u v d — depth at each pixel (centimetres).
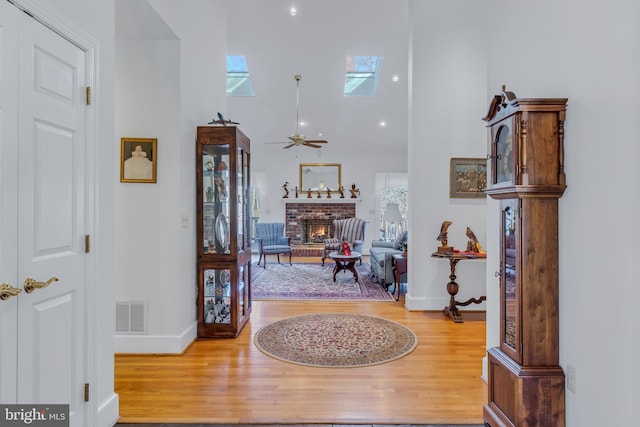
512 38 218
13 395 142
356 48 602
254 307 448
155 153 304
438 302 433
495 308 243
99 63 195
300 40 585
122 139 303
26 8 147
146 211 305
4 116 139
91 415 187
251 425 204
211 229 354
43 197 157
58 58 166
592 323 152
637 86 131
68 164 173
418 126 433
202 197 345
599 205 149
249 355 302
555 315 173
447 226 419
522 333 173
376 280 598
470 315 413
